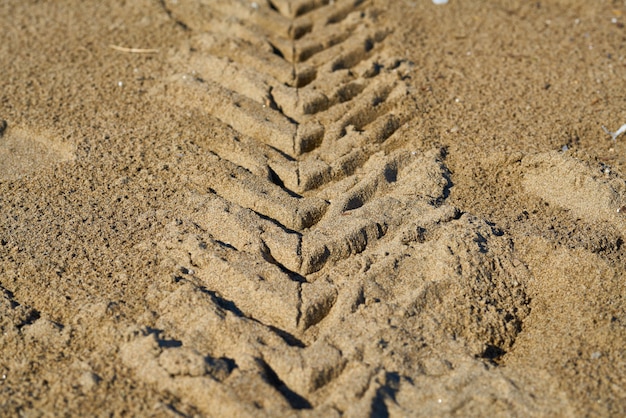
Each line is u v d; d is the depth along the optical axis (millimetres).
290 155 430
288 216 393
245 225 384
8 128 443
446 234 379
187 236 382
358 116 445
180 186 409
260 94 449
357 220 385
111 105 454
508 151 422
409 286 365
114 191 407
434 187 406
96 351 346
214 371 335
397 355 341
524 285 373
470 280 366
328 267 375
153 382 336
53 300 363
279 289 359
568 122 444
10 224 393
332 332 348
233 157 425
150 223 392
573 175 407
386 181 410
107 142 431
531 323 363
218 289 364
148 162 421
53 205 401
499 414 329
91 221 393
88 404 331
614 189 402
